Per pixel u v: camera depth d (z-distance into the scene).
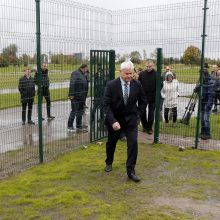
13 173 5.82
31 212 4.36
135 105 5.64
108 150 5.93
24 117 6.64
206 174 5.98
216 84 8.51
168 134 8.90
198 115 7.55
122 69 5.48
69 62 7.16
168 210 4.52
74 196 4.86
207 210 4.56
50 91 6.94
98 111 8.02
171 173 5.99
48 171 5.88
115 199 4.84
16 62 5.85
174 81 9.55
